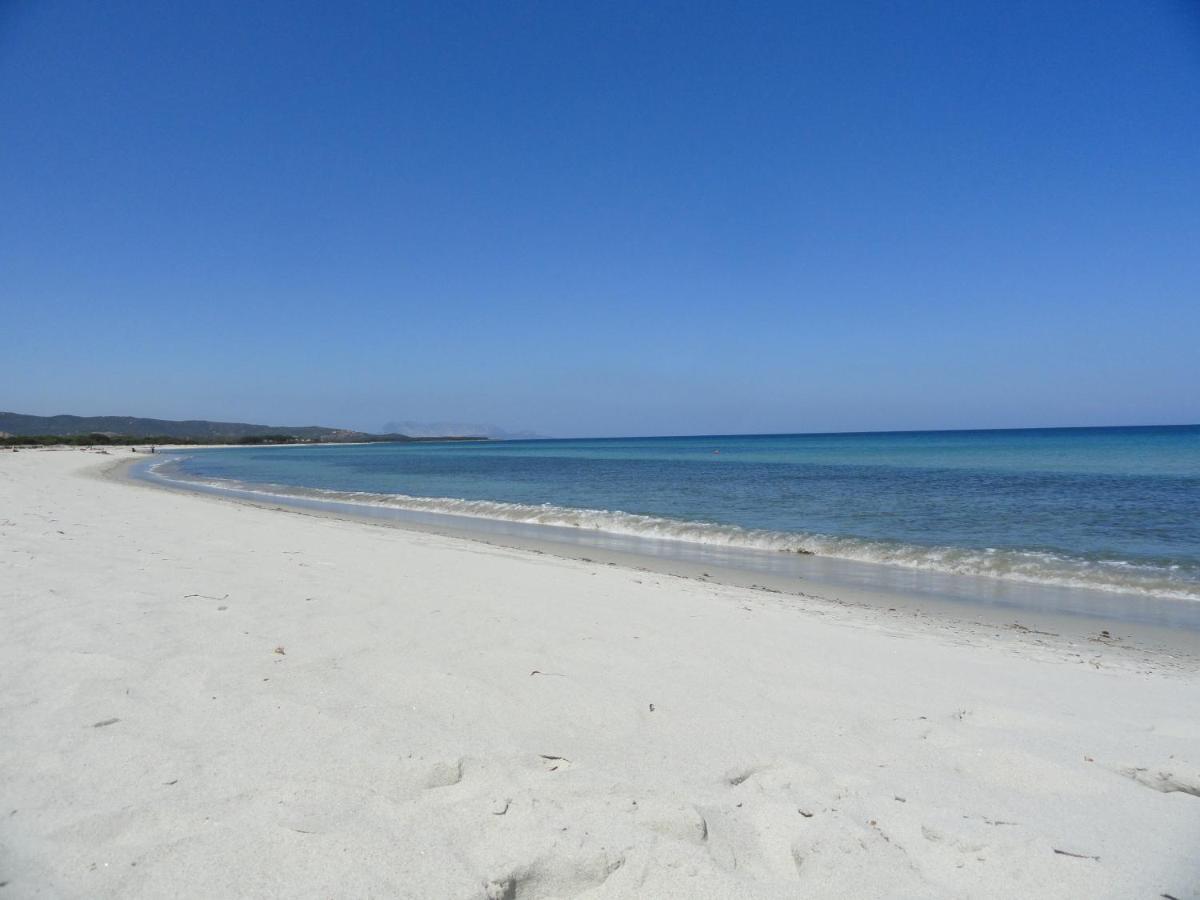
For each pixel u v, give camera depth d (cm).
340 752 321
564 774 315
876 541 1341
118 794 276
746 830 279
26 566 703
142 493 2119
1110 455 4678
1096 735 405
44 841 244
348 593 659
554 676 448
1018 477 2928
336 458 7062
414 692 403
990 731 404
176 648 456
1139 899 246
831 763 346
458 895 228
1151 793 329
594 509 2006
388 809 276
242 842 248
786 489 2617
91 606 549
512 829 267
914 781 332
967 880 254
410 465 5331
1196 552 1218
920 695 462
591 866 248
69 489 2009
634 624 611
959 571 1130
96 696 371
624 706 405
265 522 1345
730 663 507
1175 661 645
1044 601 923
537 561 1036
